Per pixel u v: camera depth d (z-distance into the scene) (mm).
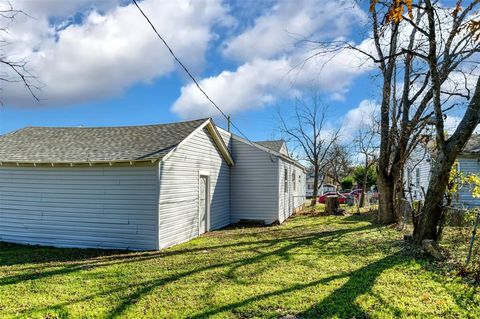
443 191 7570
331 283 5277
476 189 9320
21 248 8820
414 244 7828
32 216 9430
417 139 12891
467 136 7188
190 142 10352
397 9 4758
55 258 7578
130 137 10648
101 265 6789
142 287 5289
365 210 18938
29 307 4516
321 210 20109
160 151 8758
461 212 8664
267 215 13766
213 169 12312
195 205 10633
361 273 5789
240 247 8469
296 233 10758
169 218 8953
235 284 5348
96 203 8906
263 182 13883
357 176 38469
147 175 8547
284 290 4996
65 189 9172
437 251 6652
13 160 9250
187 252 7984
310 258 7020
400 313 4105
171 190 9086
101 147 9852
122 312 4309
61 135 11664
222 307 4395
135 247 8555
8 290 5223
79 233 8992
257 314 4152
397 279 5410
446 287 4980
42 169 9383
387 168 12484
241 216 14023
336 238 9422
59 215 9188
